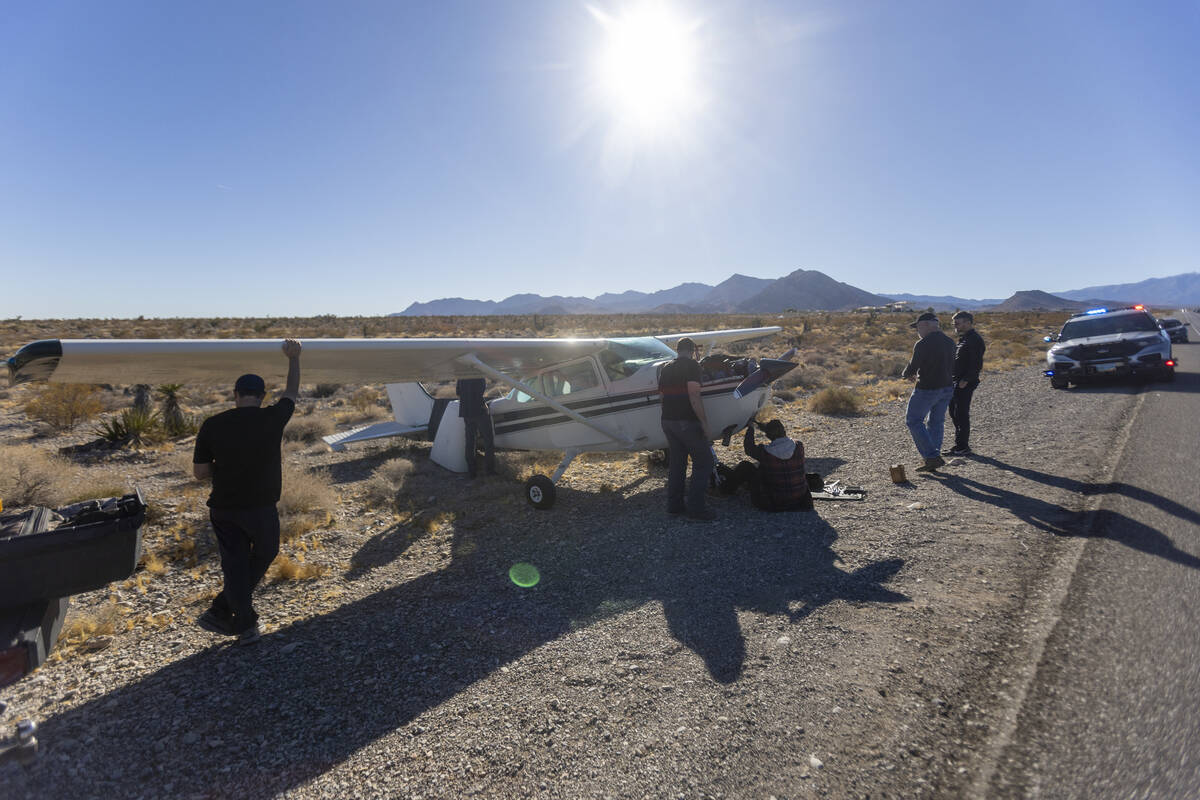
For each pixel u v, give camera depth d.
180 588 4.75
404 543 5.69
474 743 2.64
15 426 12.30
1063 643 3.02
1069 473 6.11
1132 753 2.24
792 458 5.64
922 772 2.27
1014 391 12.41
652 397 6.51
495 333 41.56
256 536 3.73
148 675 3.44
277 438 3.73
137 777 2.53
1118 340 11.81
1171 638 2.96
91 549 2.90
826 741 2.48
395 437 10.66
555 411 7.41
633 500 6.68
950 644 3.14
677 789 2.27
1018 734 2.41
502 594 4.34
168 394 12.30
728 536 5.16
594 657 3.32
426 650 3.55
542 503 6.48
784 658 3.13
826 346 28.97
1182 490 5.19
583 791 2.30
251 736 2.79
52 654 3.71
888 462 7.40
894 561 4.31
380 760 2.57
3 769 2.58
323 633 3.87
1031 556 4.17
